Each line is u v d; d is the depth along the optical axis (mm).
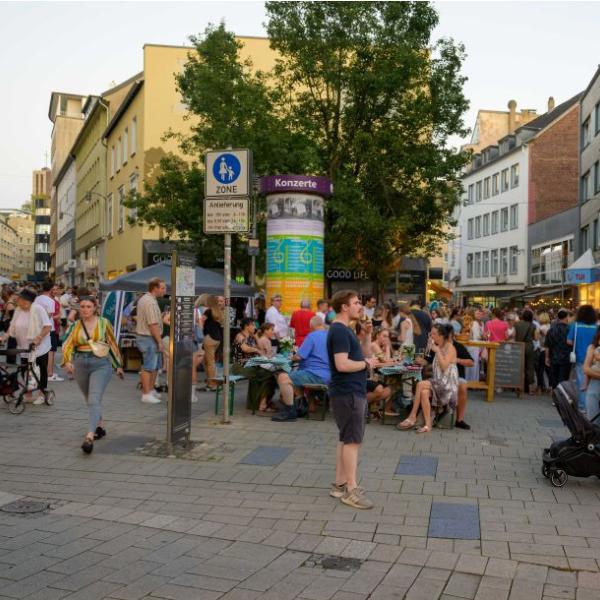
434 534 5387
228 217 9438
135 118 36812
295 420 10039
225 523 5633
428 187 24203
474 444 8703
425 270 34969
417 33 23156
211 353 13281
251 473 7137
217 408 10492
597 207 32812
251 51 36500
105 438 8664
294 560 4867
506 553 5004
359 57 23172
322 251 16234
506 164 56969
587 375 7977
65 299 21141
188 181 24250
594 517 5824
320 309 14242
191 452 7988
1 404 11117
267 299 16125
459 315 17109
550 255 46875
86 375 8070
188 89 23875
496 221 59188
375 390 9898
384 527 5547
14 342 11805
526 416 11078
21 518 5672
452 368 9539
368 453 8102
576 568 4734
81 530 5406
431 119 23359
